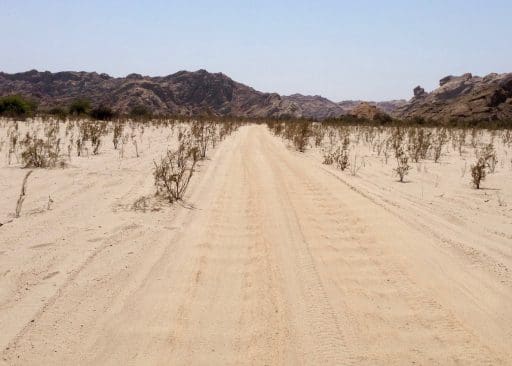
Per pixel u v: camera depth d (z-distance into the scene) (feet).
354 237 24.32
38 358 13.20
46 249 21.20
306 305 16.80
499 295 17.87
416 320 15.83
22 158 44.78
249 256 21.53
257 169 45.75
